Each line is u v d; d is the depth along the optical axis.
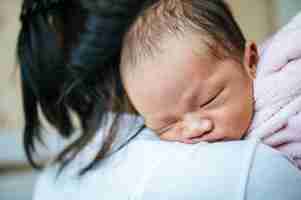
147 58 0.71
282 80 0.63
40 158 1.06
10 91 1.55
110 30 0.79
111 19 0.79
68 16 0.81
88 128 0.78
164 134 0.71
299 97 0.62
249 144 0.56
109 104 0.79
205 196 0.54
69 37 0.82
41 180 0.80
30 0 0.84
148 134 0.73
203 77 0.67
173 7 0.74
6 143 1.53
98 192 0.64
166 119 0.70
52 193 0.74
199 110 0.68
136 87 0.72
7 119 1.55
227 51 0.69
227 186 0.53
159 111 0.70
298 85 0.62
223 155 0.56
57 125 0.92
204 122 0.66
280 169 0.54
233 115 0.67
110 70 0.81
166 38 0.70
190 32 0.69
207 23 0.70
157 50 0.70
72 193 0.70
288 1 1.49
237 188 0.53
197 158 0.57
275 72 0.66
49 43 0.83
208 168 0.55
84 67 0.81
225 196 0.53
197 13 0.71
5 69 1.55
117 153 0.67
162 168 0.58
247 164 0.54
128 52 0.74
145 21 0.74
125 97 0.79
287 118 0.62
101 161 0.68
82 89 0.81
